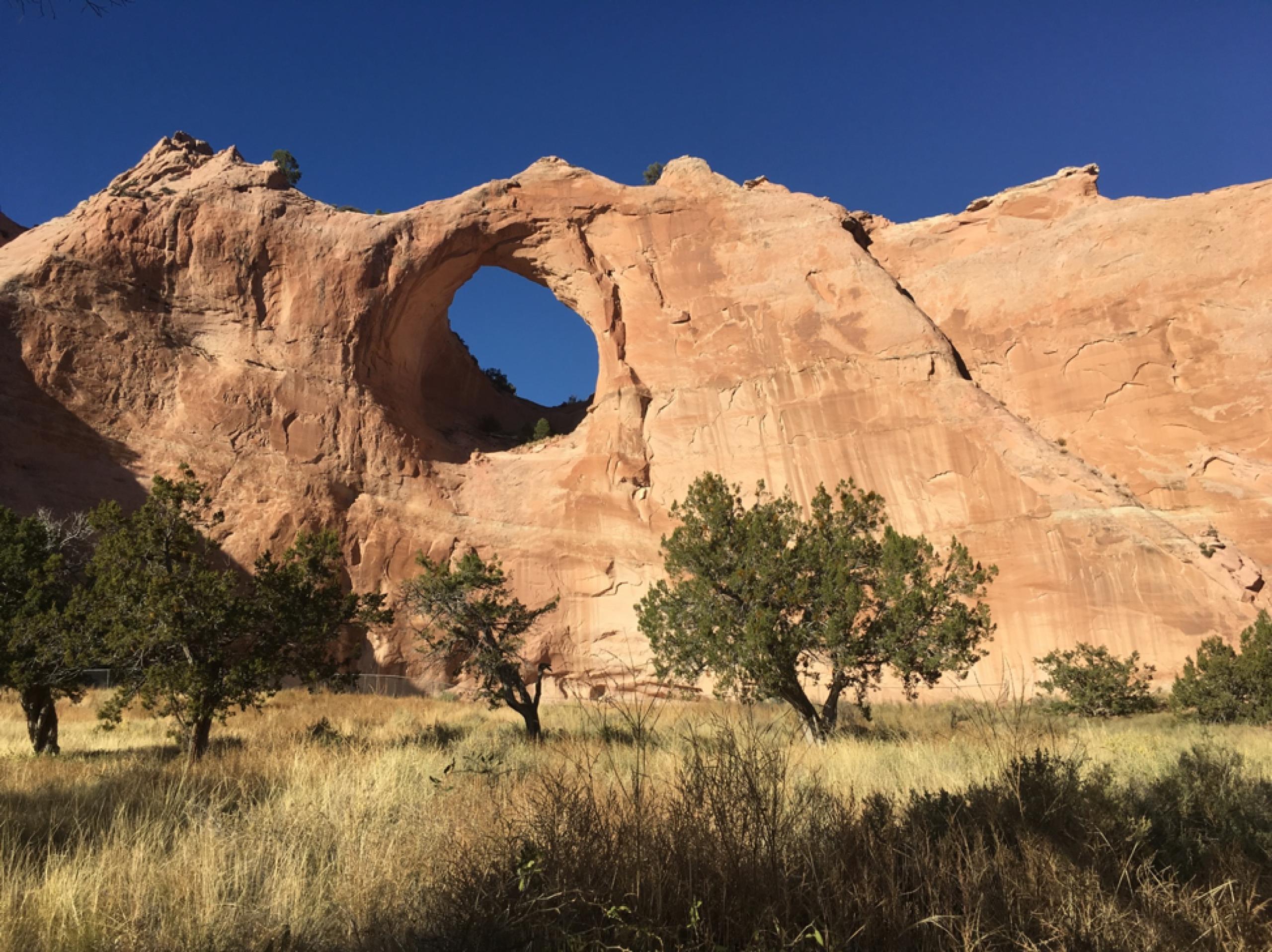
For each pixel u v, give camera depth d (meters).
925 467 35.22
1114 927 3.35
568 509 38.38
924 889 3.66
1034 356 38.38
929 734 12.59
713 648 16.47
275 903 4.02
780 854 3.83
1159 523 30.86
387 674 33.22
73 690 14.41
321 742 11.66
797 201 43.97
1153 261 37.22
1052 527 32.03
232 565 33.22
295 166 51.88
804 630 16.19
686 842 3.86
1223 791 5.42
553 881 3.74
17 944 3.57
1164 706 25.17
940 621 17.19
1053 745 7.11
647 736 5.82
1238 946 3.32
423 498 38.16
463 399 52.34
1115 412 35.91
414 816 5.59
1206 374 34.78
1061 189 42.53
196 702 12.46
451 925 3.64
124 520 13.85
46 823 5.84
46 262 35.44
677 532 18.62
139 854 4.63
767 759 4.53
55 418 32.91
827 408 37.78
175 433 34.94
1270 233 35.66
